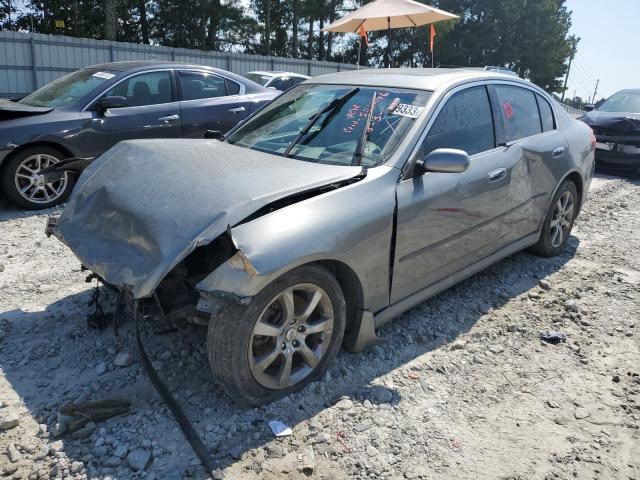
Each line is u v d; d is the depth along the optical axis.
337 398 3.18
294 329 3.07
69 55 20.64
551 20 49.16
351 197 3.27
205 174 3.29
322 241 3.01
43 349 3.60
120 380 3.30
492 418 3.11
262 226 2.90
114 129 7.20
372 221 3.28
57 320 3.96
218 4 38.91
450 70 4.57
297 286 2.99
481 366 3.62
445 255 3.92
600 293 4.82
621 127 10.30
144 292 2.75
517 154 4.52
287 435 2.87
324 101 4.23
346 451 2.79
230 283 2.74
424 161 3.55
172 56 23.23
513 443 2.92
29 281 4.63
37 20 35.19
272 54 44.53
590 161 5.69
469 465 2.75
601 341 4.02
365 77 4.41
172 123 7.67
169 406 2.92
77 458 2.68
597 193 8.88
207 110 8.00
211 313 2.85
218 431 2.87
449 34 45.62
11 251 5.36
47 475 2.56
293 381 3.15
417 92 3.99
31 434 2.82
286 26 44.56
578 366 3.68
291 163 3.56
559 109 5.43
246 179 3.19
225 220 2.83
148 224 3.00
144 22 39.38
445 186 3.78
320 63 28.58
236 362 2.85
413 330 4.00
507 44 48.00
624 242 6.26
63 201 7.08
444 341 3.90
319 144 3.83
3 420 2.87
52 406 3.04
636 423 3.13
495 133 4.40
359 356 3.58
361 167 3.49
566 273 5.23
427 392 3.30
